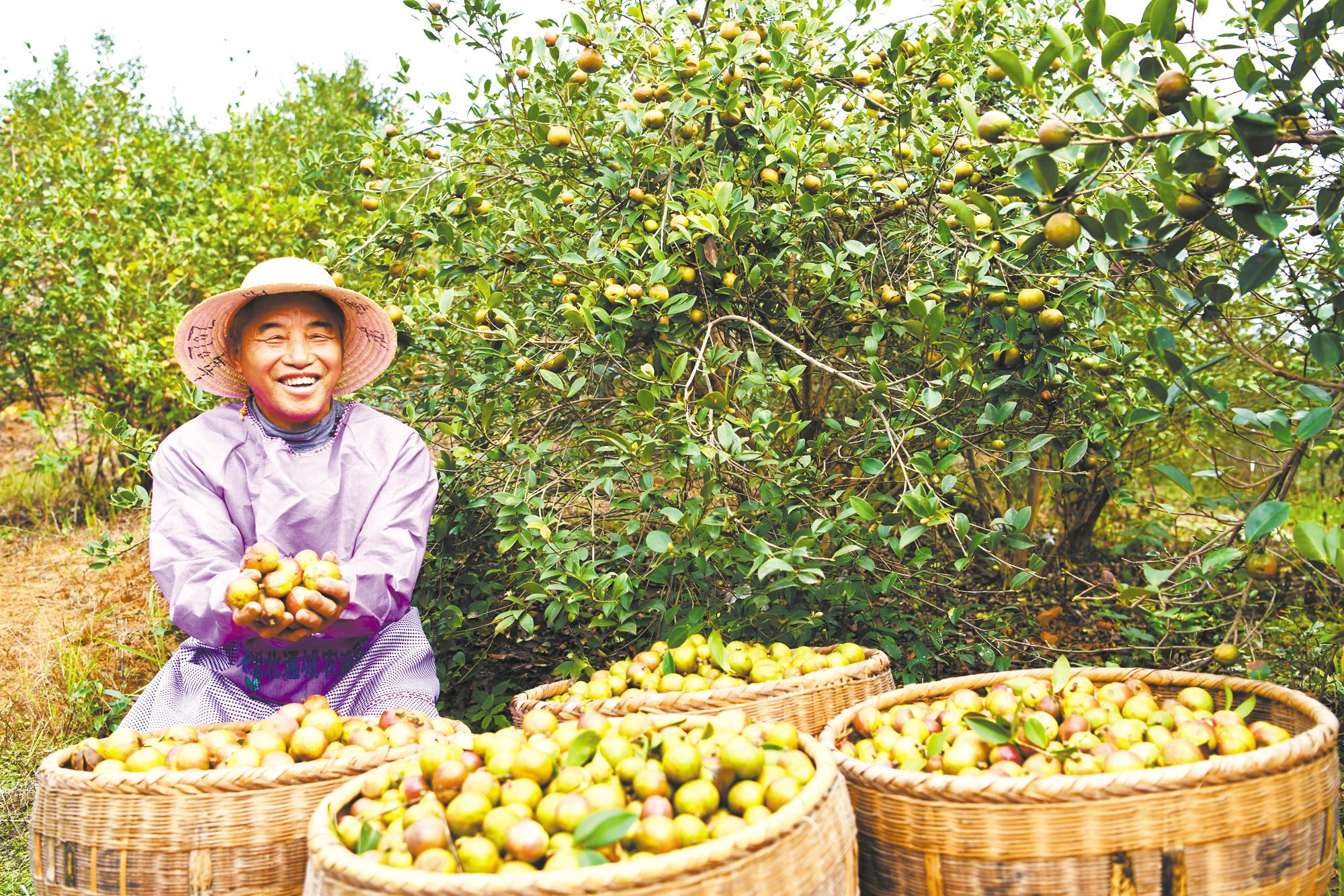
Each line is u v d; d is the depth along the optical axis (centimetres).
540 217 339
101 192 635
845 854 171
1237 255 311
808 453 314
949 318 329
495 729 350
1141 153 261
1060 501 480
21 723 372
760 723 217
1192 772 173
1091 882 173
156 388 580
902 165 330
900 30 323
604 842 156
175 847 184
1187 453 472
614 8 364
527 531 291
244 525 262
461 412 349
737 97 309
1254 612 373
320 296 276
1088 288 281
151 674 416
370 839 162
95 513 633
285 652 255
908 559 350
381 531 258
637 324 314
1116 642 396
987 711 226
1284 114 182
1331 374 296
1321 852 187
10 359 658
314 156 409
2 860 282
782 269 344
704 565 290
